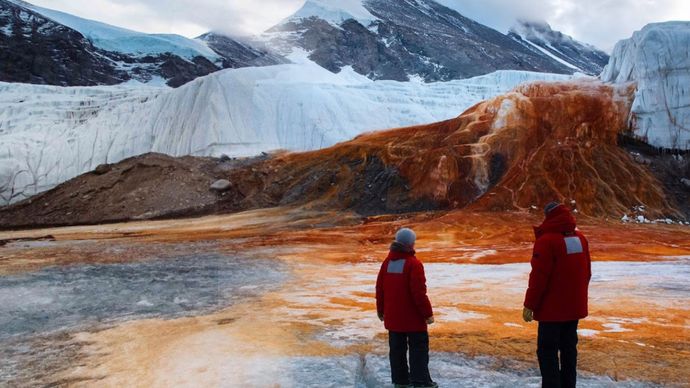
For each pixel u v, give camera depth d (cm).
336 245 2244
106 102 5359
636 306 1010
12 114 5128
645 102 3381
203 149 4506
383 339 780
